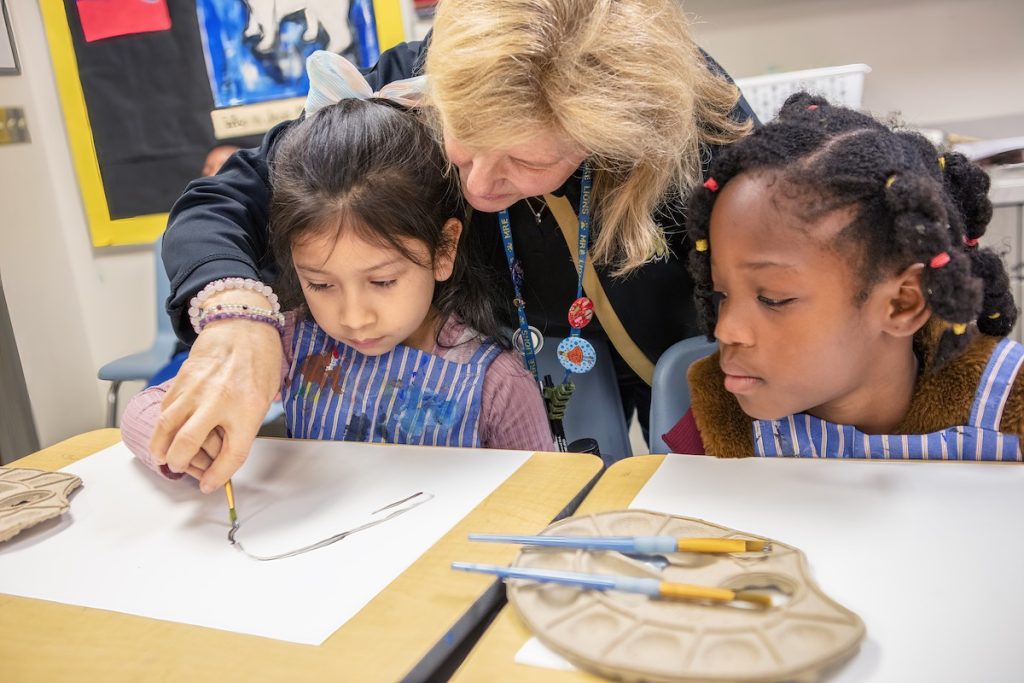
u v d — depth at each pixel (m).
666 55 0.69
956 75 2.01
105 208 2.42
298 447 0.80
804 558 0.50
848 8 2.03
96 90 2.34
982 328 0.71
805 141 0.61
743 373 0.66
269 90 2.27
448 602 0.50
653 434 0.92
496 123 0.65
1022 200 1.66
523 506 0.63
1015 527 0.54
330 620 0.49
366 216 0.76
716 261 0.65
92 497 0.72
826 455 0.72
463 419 0.88
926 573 0.50
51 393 2.39
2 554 0.62
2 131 2.23
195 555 0.60
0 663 0.48
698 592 0.46
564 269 0.98
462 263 0.93
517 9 0.66
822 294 0.60
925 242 0.58
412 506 0.65
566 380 1.01
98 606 0.54
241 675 0.45
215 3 2.22
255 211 0.96
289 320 0.96
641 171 0.75
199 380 0.70
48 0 2.27
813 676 0.40
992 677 0.40
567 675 0.43
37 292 2.35
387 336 0.84
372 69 1.09
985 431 0.68
